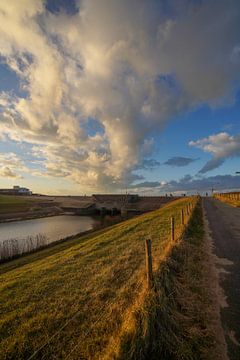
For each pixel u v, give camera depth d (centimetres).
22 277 999
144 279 675
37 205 11612
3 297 782
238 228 1703
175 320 511
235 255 1023
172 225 1060
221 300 622
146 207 10806
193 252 1009
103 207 11031
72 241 2920
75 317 595
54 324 580
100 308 623
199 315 547
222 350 441
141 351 424
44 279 901
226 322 524
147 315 468
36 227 6266
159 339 452
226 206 3909
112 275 834
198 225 1777
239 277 775
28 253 2898
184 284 696
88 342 494
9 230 5756
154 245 1185
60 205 12000
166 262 765
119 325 520
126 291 679
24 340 530
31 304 703
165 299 547
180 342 451
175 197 11925
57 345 504
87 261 1082
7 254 2750
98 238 1800
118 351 420
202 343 460
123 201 11831
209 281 746
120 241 1454
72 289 775
